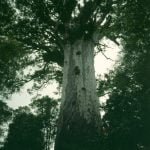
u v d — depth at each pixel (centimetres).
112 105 1861
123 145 1739
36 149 2302
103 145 1800
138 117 1783
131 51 2553
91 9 2359
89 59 2341
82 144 1941
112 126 1802
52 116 2470
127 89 1973
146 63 2227
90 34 2370
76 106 2158
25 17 2550
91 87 2250
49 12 2456
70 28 2391
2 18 2506
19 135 2316
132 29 2383
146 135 1736
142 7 2305
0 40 2233
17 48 2327
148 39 2348
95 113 2159
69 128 2083
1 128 2869
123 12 2428
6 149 2298
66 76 2294
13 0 2488
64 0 2403
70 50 2367
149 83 2048
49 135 2381
